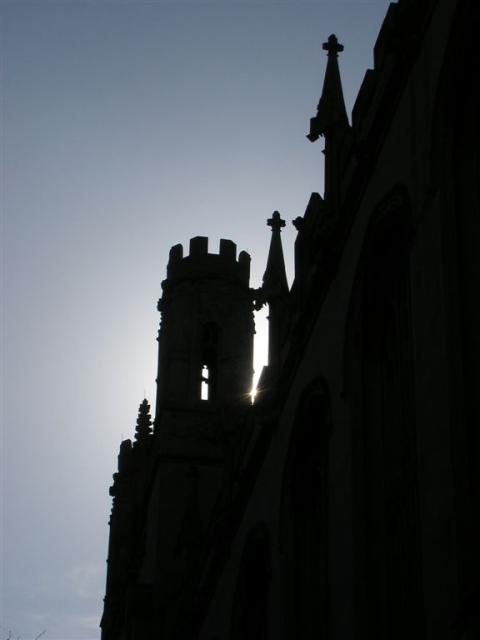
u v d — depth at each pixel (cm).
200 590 5800
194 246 8019
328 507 3809
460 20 3058
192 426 7519
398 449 3425
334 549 3700
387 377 3606
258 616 4897
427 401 2995
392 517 3394
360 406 3647
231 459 5462
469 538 2708
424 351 3048
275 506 4547
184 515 6397
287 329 4734
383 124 3584
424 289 3098
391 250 3569
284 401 4556
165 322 7975
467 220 3002
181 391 7606
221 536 5359
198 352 7719
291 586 4228
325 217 4103
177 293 7919
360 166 3747
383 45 3766
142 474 8019
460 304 2928
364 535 3488
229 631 5103
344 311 3859
